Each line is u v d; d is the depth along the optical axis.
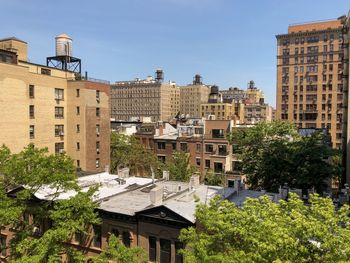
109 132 62.56
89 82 57.22
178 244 22.16
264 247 11.59
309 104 123.12
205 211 15.86
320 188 33.25
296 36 124.81
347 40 47.28
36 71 56.72
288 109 127.69
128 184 32.81
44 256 18.61
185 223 21.36
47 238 18.16
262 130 39.41
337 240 11.29
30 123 50.19
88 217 20.64
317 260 11.92
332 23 118.06
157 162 63.12
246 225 13.41
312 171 32.47
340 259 11.35
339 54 116.56
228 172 59.88
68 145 57.72
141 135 73.62
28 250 20.41
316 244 12.34
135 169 65.44
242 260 12.52
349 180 41.28
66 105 57.41
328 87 119.12
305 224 11.61
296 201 14.05
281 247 11.70
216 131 65.56
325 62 119.44
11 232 25.77
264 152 37.72
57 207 20.27
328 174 32.94
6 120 45.78
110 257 19.38
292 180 34.12
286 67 127.69
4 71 45.16
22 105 48.28
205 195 27.45
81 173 39.31
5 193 19.41
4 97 45.34
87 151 57.00
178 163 53.16
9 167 19.17
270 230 12.09
